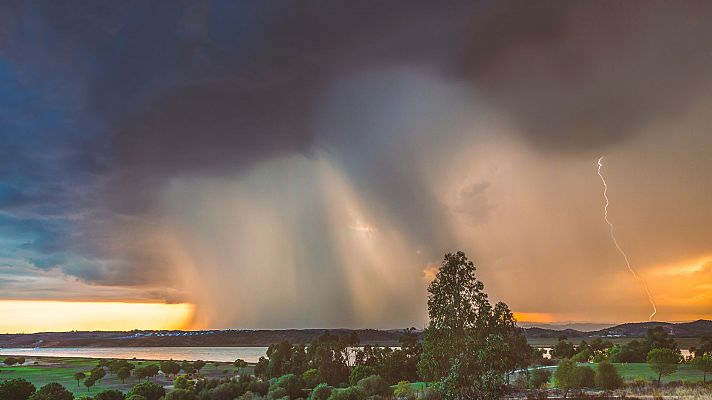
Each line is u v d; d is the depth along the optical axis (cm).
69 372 16750
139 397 6788
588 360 9506
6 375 15325
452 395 2383
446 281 2514
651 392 4006
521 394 4231
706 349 10694
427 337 2497
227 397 7694
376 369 8812
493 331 2469
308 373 9638
